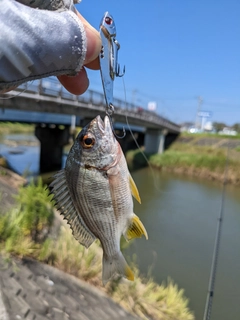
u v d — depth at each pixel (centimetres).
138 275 79
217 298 81
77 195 19
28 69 14
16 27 14
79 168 19
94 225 20
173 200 183
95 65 20
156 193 200
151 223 136
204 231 131
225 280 91
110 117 20
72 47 15
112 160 19
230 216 159
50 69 15
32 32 14
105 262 20
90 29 17
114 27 19
